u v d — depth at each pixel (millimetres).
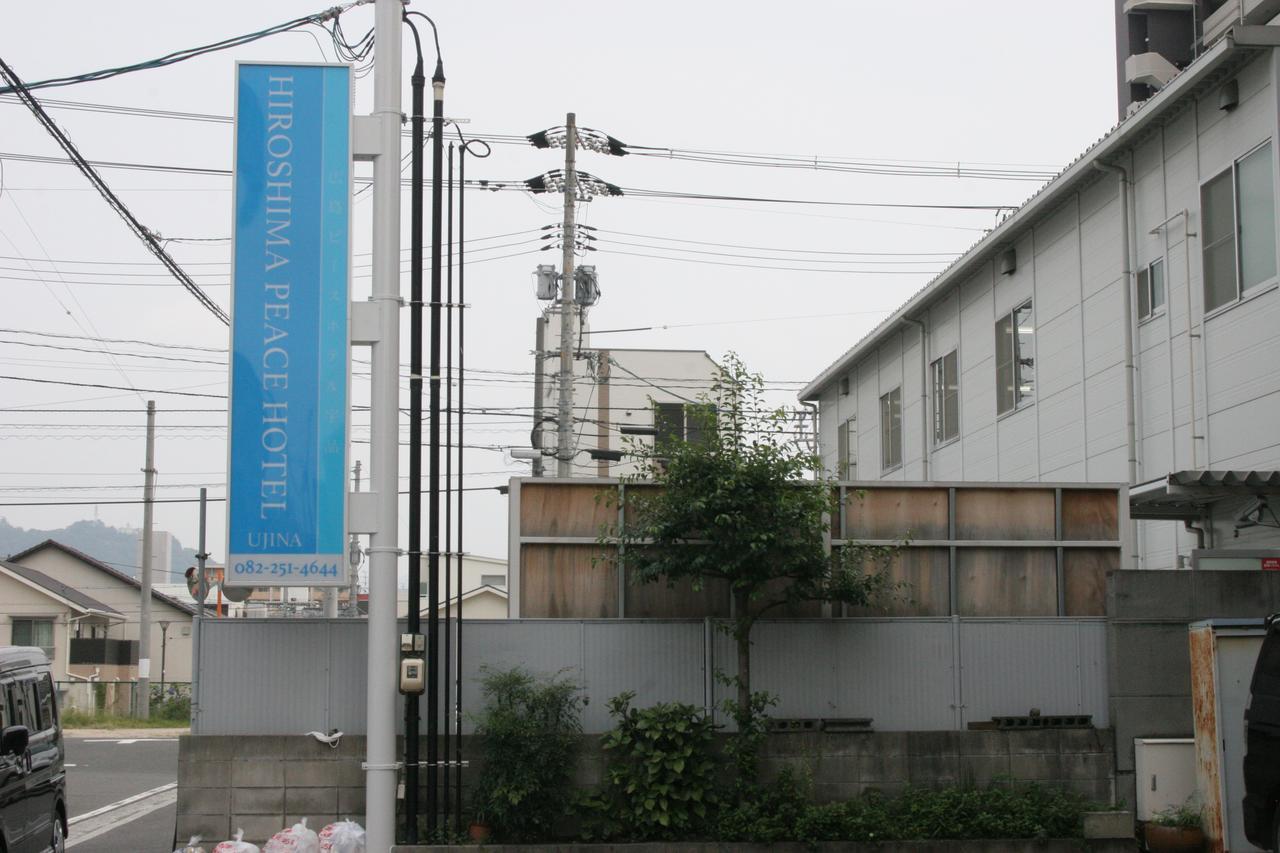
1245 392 16078
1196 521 17156
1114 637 12727
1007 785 12359
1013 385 22906
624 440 14312
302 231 11836
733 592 12367
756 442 12250
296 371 11711
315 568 11523
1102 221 19766
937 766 12367
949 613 13406
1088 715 12812
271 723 12164
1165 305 18000
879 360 30406
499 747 11695
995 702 12922
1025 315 22547
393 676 11609
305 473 11617
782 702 12773
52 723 12000
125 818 16500
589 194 25719
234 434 11609
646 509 12453
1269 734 10320
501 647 12547
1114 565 13672
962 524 13547
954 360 25766
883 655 12906
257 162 11867
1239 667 11789
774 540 11781
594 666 12609
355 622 12336
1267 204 15789
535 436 28594
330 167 11914
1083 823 11953
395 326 11938
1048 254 21625
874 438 30594
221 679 12195
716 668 12680
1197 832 11836
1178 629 12750
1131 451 18531
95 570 54406
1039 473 21734
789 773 11977
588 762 12102
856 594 12461
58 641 46781
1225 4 25500
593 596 13031
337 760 11906
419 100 12477
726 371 12562
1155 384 18219
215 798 11844
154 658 54375
